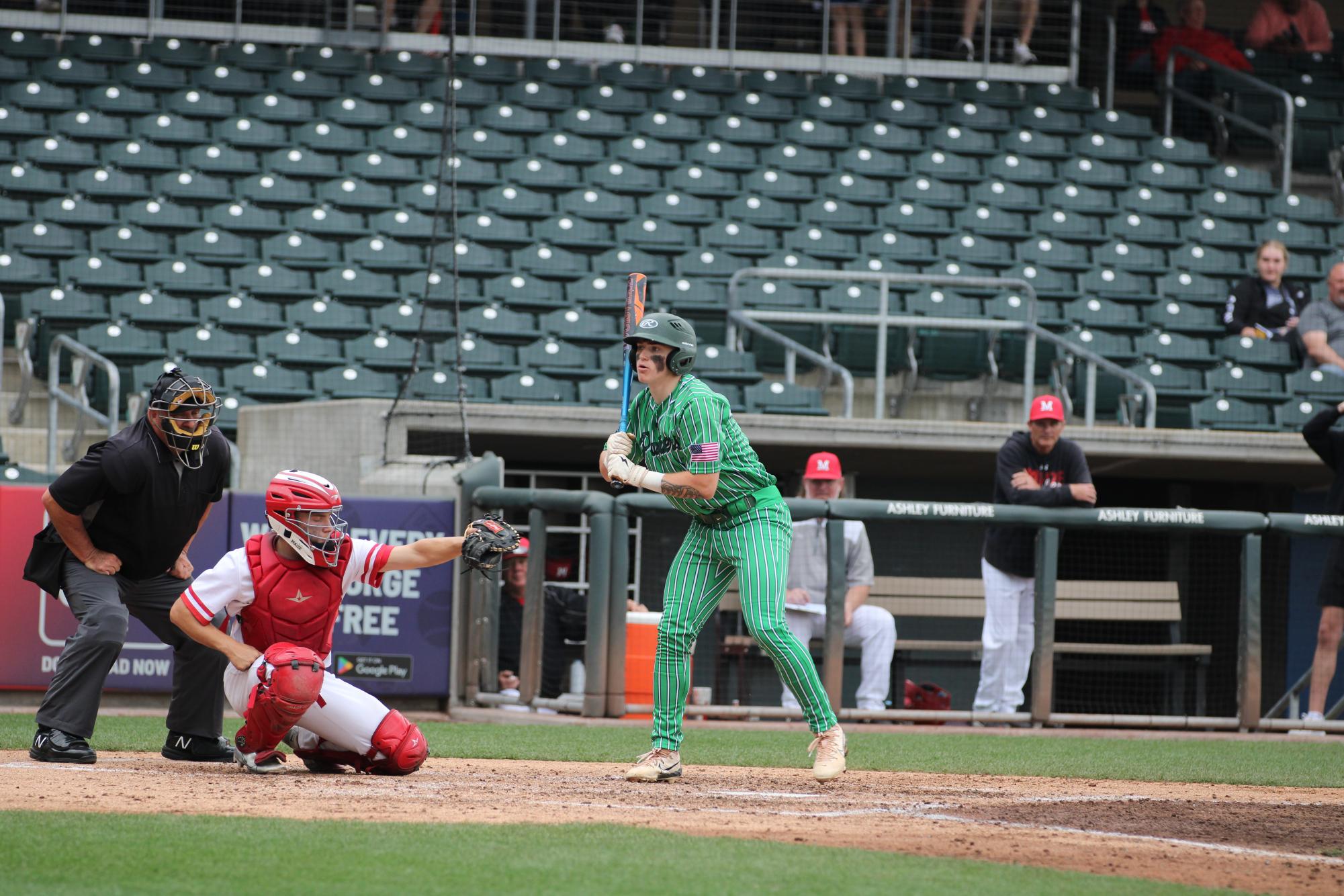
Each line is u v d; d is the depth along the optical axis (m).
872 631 29.98
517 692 28.66
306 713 17.52
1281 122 63.75
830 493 29.67
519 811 14.70
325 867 11.10
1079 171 58.47
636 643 28.70
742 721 28.78
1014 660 29.52
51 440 36.53
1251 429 42.47
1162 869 12.48
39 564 18.75
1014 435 29.80
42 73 56.94
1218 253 52.88
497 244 49.94
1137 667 36.94
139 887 10.32
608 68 62.66
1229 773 21.42
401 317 44.09
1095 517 28.22
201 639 17.22
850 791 17.72
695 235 51.91
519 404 40.25
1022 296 48.34
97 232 47.03
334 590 17.56
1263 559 41.75
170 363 40.59
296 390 40.66
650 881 10.80
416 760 17.94
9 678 27.28
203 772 17.72
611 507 27.28
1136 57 66.31
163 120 54.97
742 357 42.09
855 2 65.56
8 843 11.93
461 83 59.91
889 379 44.38
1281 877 12.30
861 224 53.84
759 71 64.88
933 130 60.09
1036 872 11.77
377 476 30.09
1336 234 56.00
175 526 18.34
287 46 62.69
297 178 52.84
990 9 65.25
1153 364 44.75
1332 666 29.80
